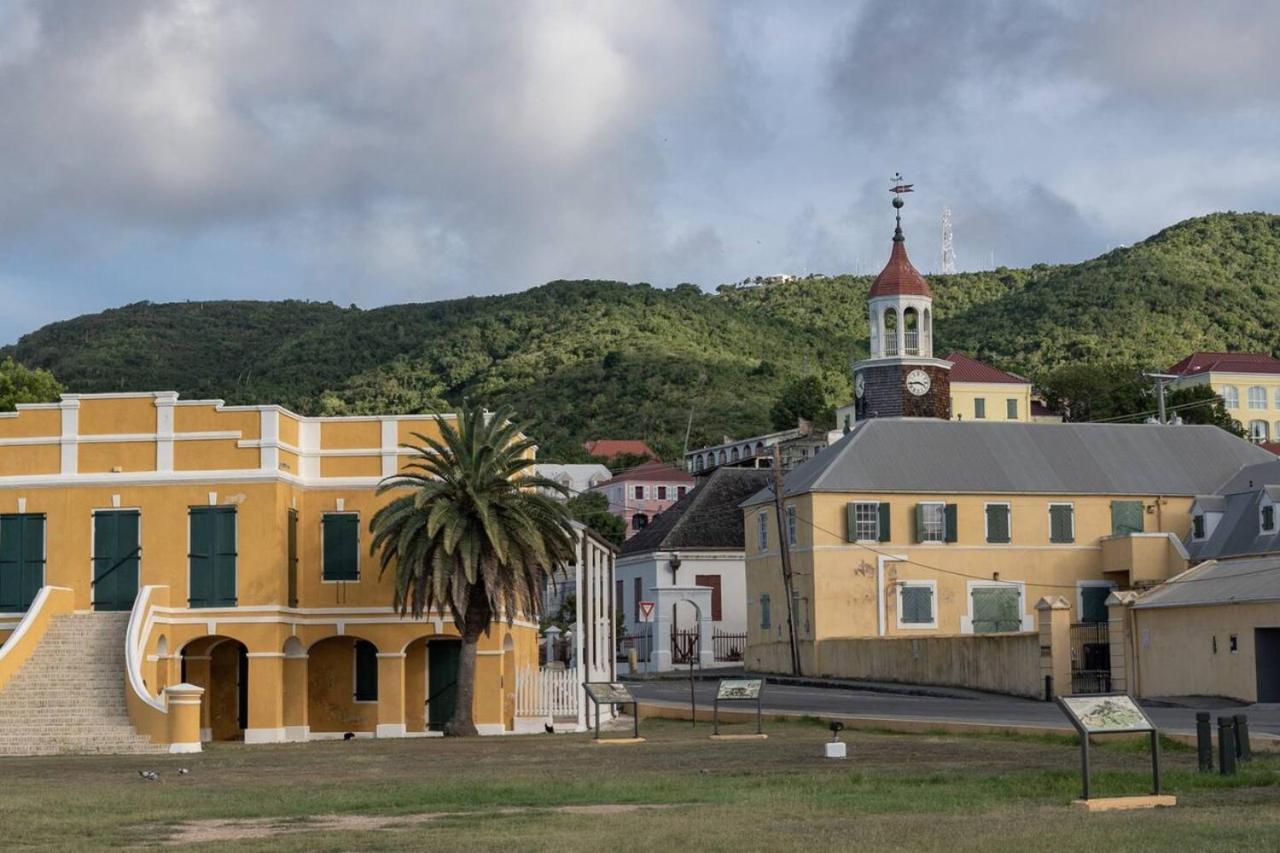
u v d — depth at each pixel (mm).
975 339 188375
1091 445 77688
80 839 19641
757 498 80562
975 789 24125
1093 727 21922
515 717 48031
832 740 35625
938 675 62094
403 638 46656
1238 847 17250
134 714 40031
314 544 47062
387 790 25641
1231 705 49688
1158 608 54438
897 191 87188
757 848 17734
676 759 31875
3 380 69688
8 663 41719
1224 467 77375
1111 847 17359
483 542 43062
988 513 74000
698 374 177000
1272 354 174375
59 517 45688
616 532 118375
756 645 80062
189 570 45281
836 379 185500
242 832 20250
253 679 44844
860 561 72938
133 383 184125
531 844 18266
